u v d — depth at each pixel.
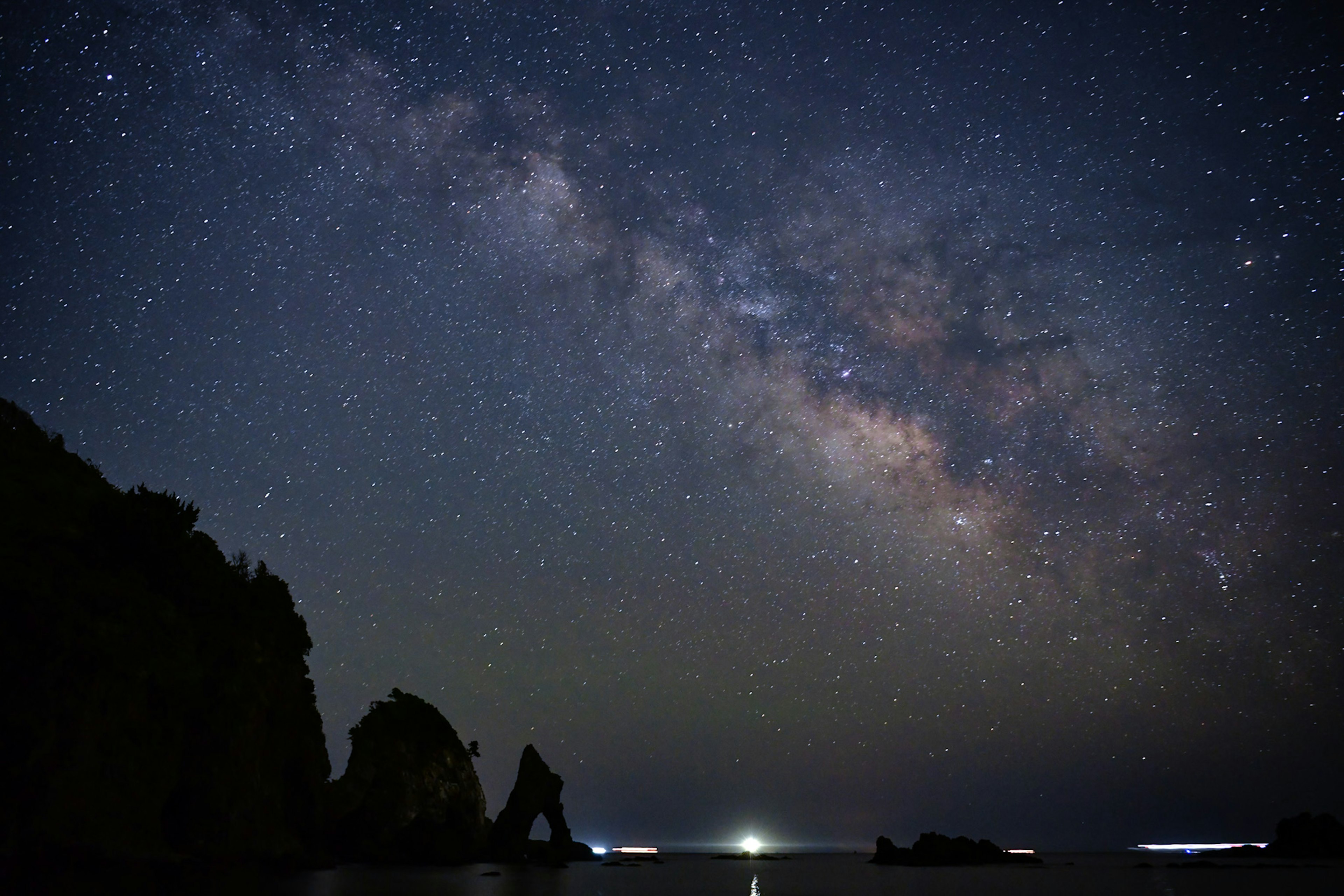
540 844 81.94
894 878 64.50
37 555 35.94
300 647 55.44
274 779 50.00
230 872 40.12
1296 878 60.41
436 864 67.38
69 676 33.22
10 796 30.55
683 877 65.12
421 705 79.25
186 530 46.28
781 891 48.81
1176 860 107.75
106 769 34.12
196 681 39.16
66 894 27.70
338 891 35.66
